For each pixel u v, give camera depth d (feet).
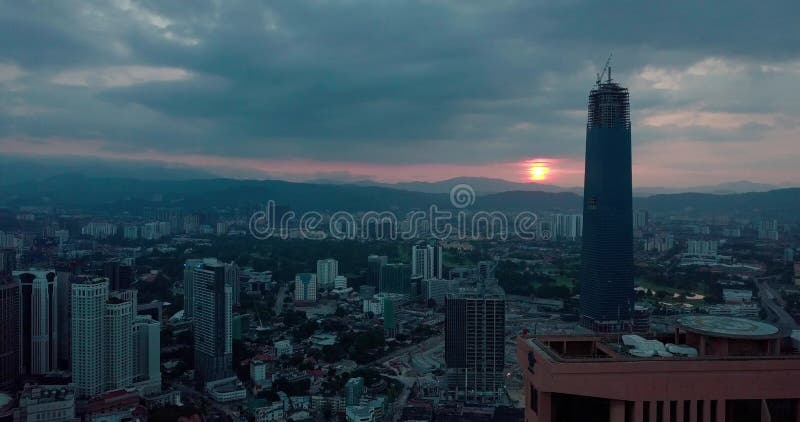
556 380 256.73
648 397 252.42
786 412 256.93
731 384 252.83
